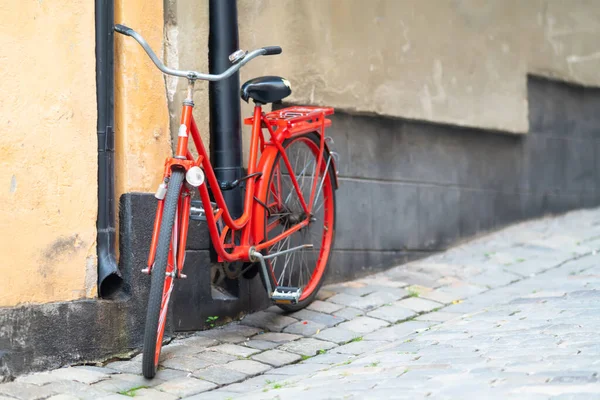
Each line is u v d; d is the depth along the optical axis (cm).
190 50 566
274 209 574
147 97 527
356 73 707
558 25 968
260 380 466
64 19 485
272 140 560
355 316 601
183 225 461
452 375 404
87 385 445
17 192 460
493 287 680
